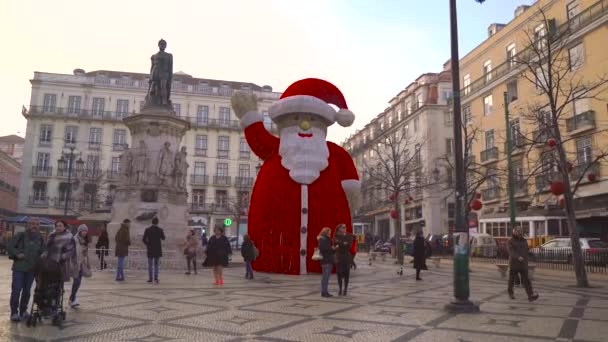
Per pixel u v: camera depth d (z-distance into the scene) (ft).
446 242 106.42
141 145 56.75
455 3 28.17
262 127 50.72
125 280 39.78
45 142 168.55
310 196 47.09
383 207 165.17
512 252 31.65
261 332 19.57
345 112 49.67
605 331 20.43
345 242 32.58
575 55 86.89
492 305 28.63
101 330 19.77
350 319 22.85
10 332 19.36
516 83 104.94
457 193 26.61
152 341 17.87
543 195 91.81
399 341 18.16
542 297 33.12
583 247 67.31
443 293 34.35
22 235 21.88
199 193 178.50
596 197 80.59
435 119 139.74
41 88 171.32
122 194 56.54
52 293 20.74
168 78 60.95
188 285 37.06
